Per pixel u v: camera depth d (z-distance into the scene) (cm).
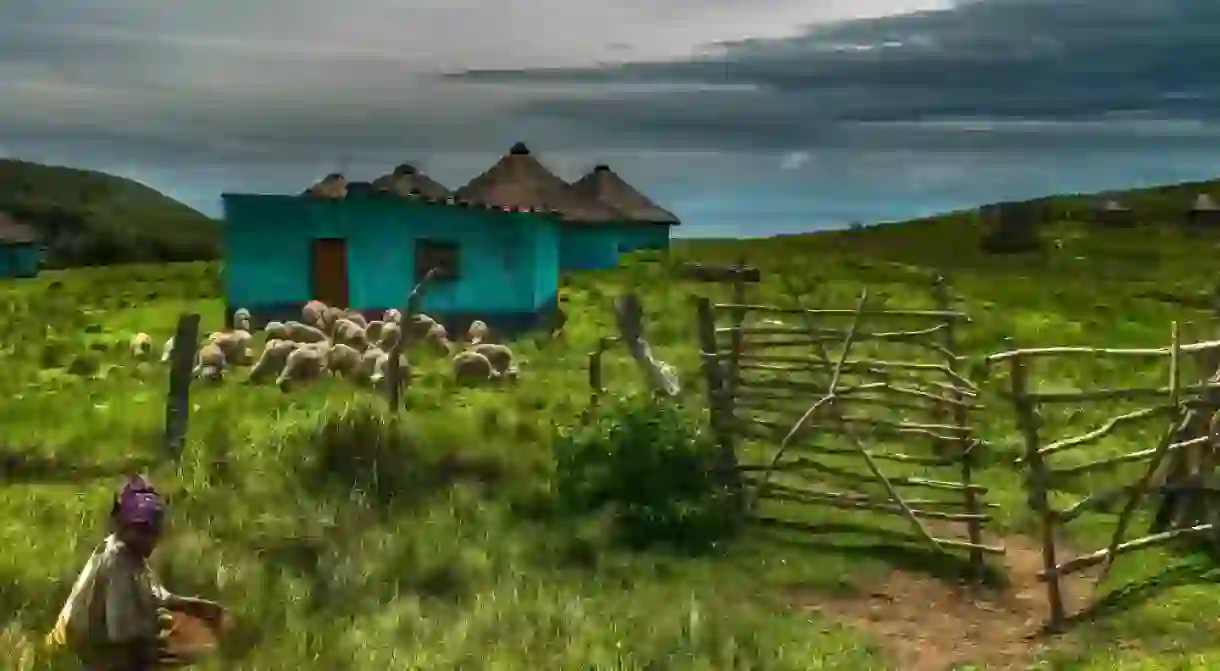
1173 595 964
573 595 938
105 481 1227
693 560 1069
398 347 1516
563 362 2273
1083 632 898
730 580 1016
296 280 2942
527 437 1430
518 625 852
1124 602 959
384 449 1242
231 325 2934
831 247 9275
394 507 1132
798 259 6431
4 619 809
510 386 1961
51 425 1521
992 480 1394
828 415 1228
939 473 1396
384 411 1355
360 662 763
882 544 1141
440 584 954
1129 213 9181
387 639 814
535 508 1166
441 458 1273
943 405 1298
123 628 743
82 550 952
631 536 1118
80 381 1967
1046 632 915
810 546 1129
